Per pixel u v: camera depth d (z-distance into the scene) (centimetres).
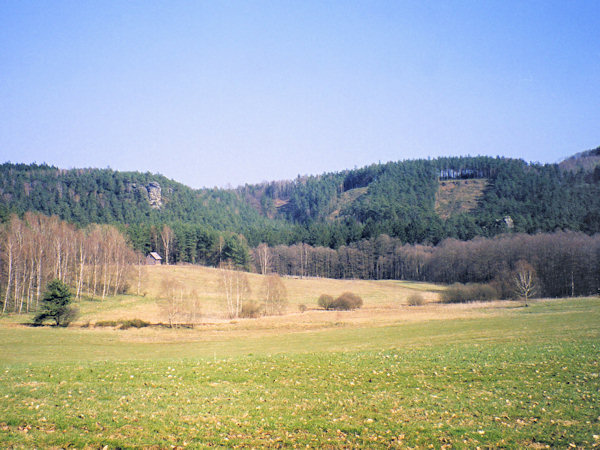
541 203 18938
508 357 2833
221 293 10275
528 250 10838
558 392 2014
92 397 1980
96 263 10156
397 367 2638
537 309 6888
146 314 7681
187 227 17250
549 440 1491
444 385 2216
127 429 1605
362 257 16075
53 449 1433
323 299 8606
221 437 1549
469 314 6800
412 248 15625
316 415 1777
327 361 2853
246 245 16512
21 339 5091
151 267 14025
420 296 8962
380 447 1473
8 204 19900
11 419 1661
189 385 2230
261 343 4841
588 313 5934
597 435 1513
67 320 6556
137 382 2270
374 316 7150
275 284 8212
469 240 15038
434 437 1540
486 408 1827
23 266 8194
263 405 1908
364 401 1958
